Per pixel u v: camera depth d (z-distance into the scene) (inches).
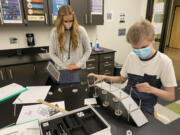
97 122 26.0
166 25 130.2
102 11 112.0
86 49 74.4
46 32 110.3
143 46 33.6
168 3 123.6
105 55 114.3
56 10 94.6
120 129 27.1
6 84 48.5
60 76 53.7
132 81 44.3
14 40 101.3
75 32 66.2
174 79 36.7
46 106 35.1
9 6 83.1
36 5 88.6
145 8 144.3
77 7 100.3
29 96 40.1
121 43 148.4
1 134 23.7
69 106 34.9
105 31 134.6
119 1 132.6
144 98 40.7
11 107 35.1
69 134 23.1
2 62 84.9
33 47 108.1
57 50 72.6
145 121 28.9
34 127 25.3
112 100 37.0
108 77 48.8
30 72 88.8
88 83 47.4
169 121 73.3
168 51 239.8
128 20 144.9
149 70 39.6
